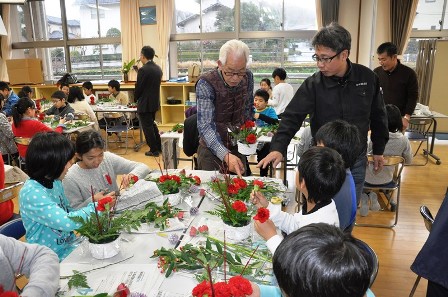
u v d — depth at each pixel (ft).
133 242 4.42
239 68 6.29
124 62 24.61
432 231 4.44
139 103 17.31
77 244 5.02
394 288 7.45
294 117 6.52
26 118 12.80
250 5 23.16
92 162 6.02
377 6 19.72
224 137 7.15
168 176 5.62
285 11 22.95
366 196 10.80
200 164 7.55
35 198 4.73
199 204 5.52
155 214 4.87
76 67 26.05
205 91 6.77
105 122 19.20
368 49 20.39
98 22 24.97
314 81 6.36
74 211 5.20
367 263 2.23
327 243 2.20
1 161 7.25
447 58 18.40
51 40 25.72
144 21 23.84
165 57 23.97
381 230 9.97
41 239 4.97
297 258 2.16
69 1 24.85
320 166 4.12
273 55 23.76
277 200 5.32
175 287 3.54
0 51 25.68
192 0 23.71
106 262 4.00
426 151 16.17
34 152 4.77
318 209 4.33
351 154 4.84
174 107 24.62
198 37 24.07
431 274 4.33
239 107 7.29
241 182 5.36
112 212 4.41
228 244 4.25
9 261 3.64
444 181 13.56
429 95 19.06
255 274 3.70
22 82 24.56
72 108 16.88
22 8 25.50
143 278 3.67
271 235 4.02
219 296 2.76
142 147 19.71
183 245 4.26
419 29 20.85
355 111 6.14
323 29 5.76
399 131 10.44
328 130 4.94
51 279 3.43
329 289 2.06
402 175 14.19
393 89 13.16
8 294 2.86
